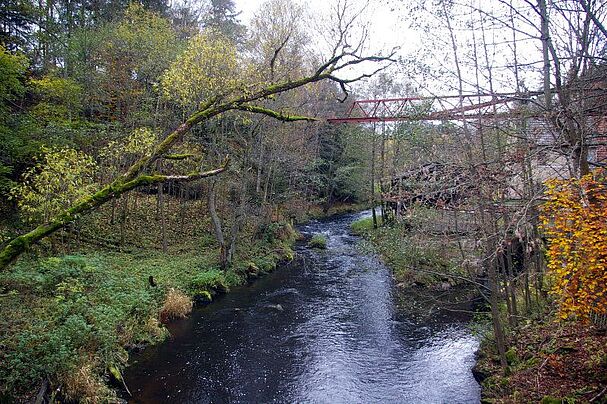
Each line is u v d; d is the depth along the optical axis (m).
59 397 7.51
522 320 10.00
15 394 7.07
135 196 20.14
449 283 14.61
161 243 18.30
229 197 19.98
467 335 11.47
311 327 12.28
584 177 5.30
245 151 18.03
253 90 7.25
